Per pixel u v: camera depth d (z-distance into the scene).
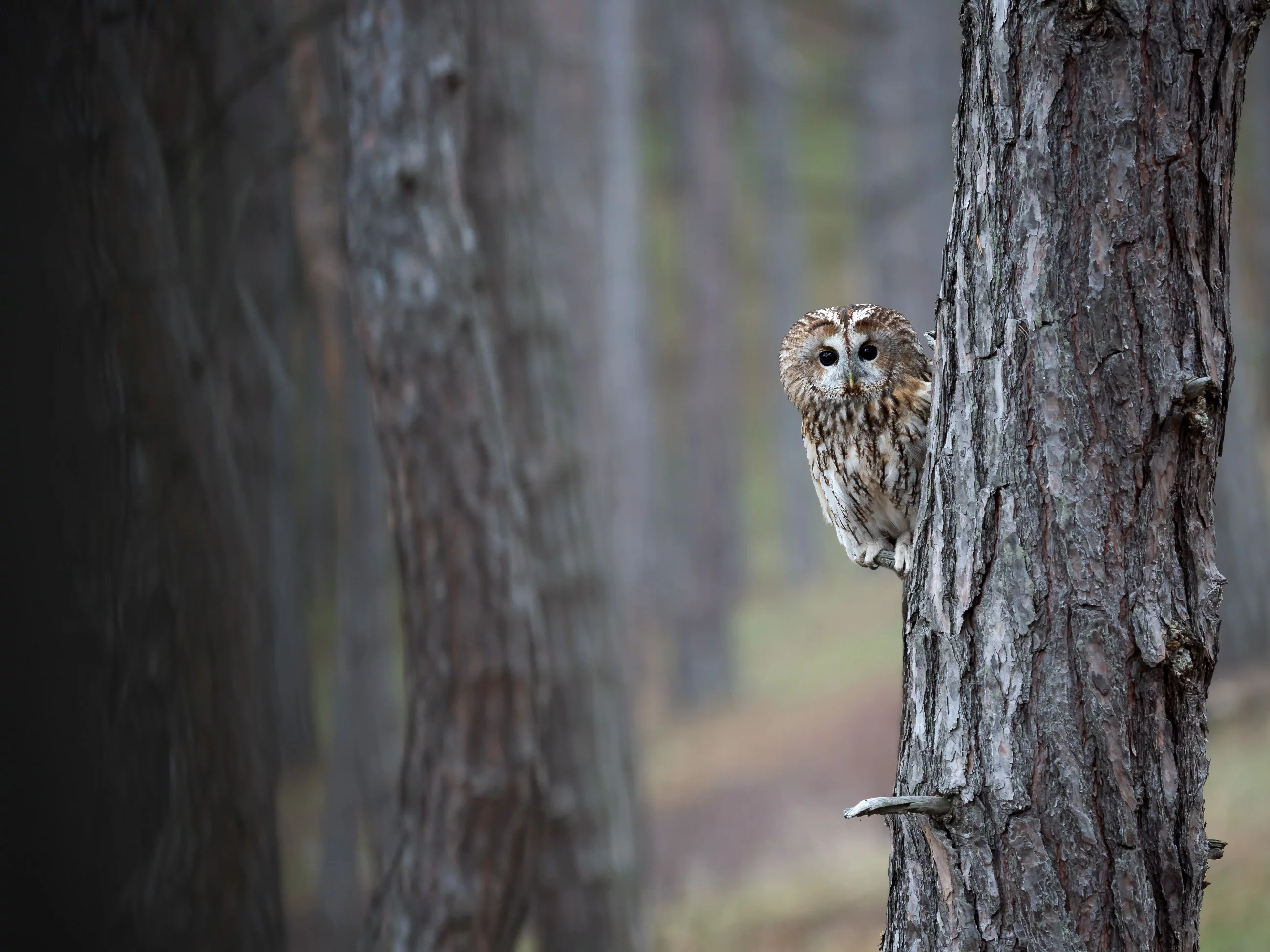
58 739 6.41
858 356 8.45
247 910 9.38
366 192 10.02
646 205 51.94
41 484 6.55
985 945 4.91
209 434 9.45
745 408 67.75
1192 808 4.82
